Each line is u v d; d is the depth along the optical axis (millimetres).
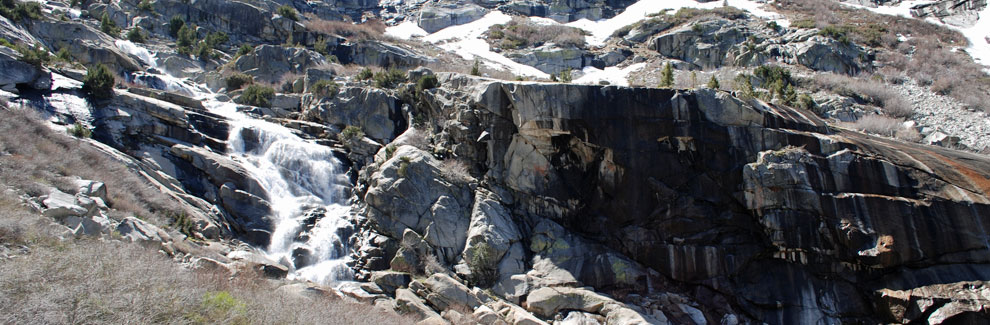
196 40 47094
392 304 19953
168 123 26391
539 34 59125
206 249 18641
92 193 18438
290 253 22812
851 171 22781
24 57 25781
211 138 27406
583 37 59281
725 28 52688
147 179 22391
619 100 24656
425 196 24750
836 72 44344
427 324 17562
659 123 24469
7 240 13016
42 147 20375
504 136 26859
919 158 23125
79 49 36812
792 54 46438
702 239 23844
